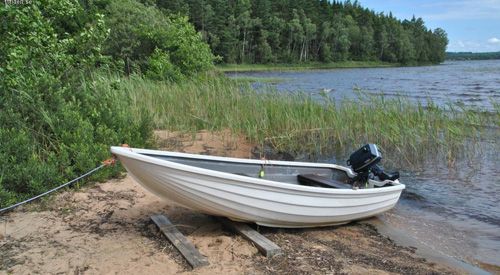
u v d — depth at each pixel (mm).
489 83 36312
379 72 65000
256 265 4633
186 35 22641
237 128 12086
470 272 5066
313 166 6938
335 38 102000
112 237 5293
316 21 103312
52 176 6750
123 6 22062
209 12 71688
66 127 7715
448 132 11484
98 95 9086
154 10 24516
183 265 4586
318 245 5398
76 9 9258
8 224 5645
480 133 12164
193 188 4961
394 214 7156
